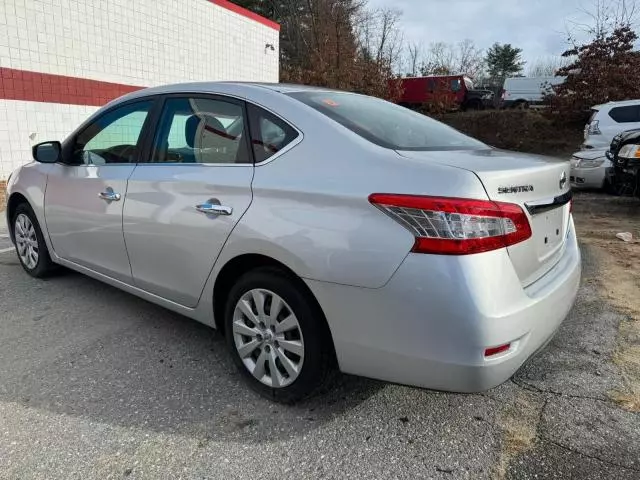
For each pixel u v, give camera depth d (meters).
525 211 2.20
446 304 1.99
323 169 2.37
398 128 2.77
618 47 18.06
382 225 2.11
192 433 2.38
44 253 4.29
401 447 2.31
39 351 3.17
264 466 2.17
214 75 14.53
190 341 3.33
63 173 3.86
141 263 3.22
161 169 3.08
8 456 2.21
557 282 2.45
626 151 7.33
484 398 2.70
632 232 6.81
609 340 3.40
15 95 9.66
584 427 2.46
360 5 34.97
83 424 2.44
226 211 2.62
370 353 2.21
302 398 2.55
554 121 19.95
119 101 3.56
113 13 11.34
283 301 2.48
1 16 9.28
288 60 32.72
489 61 58.81
